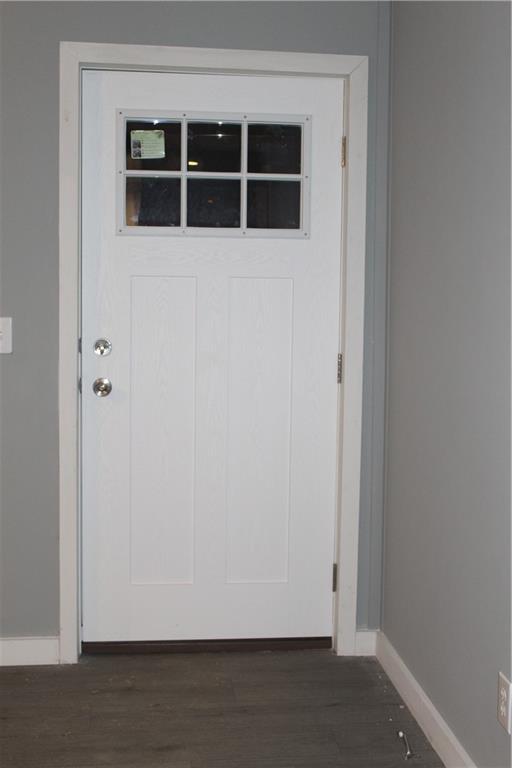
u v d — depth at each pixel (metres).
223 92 2.69
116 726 2.26
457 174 2.05
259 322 2.75
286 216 2.74
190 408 2.75
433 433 2.24
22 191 2.58
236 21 2.62
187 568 2.78
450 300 2.10
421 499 2.34
